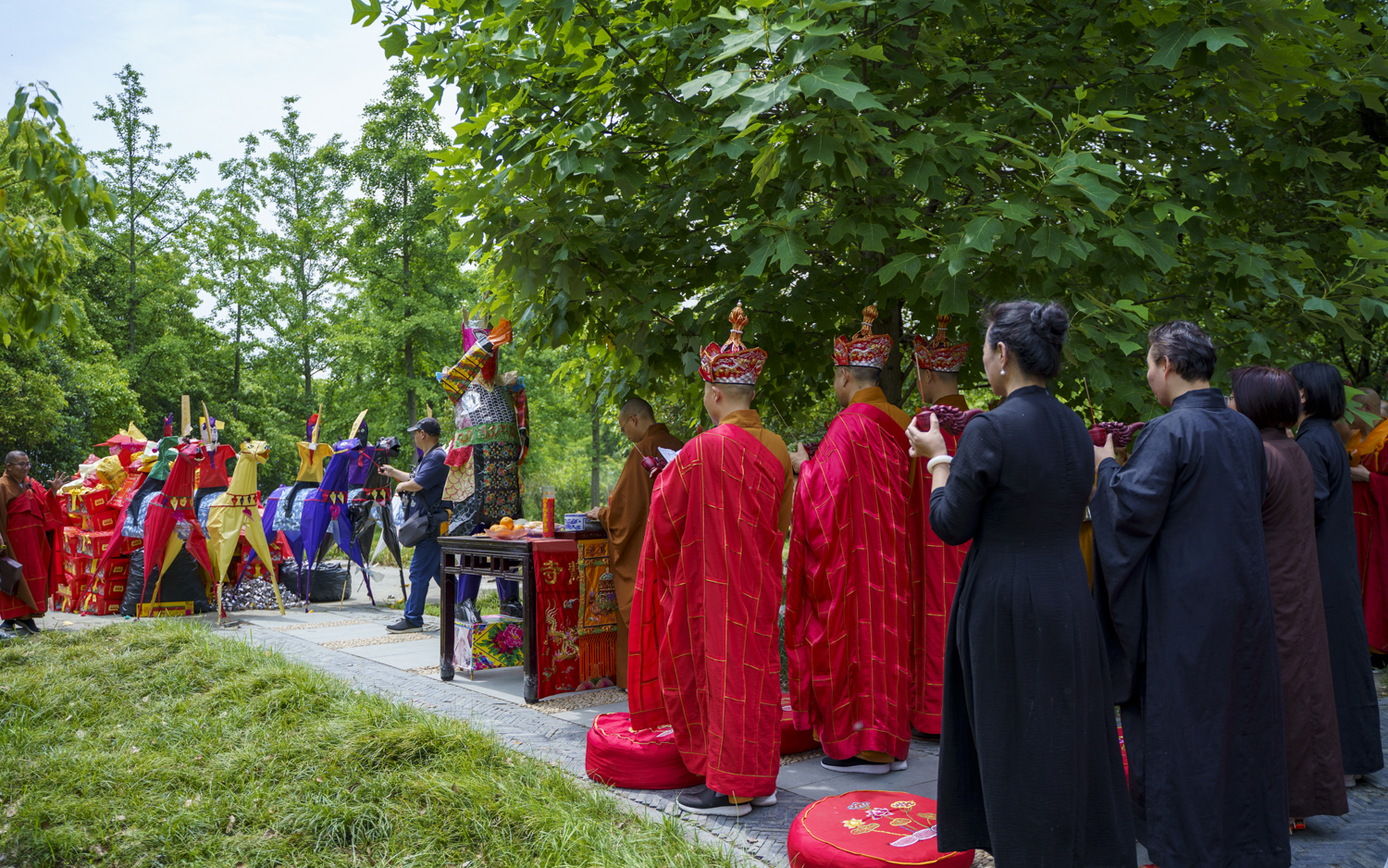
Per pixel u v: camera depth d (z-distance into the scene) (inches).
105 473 384.8
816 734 165.6
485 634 230.8
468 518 251.1
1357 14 208.5
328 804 141.8
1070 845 98.7
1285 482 137.3
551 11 174.7
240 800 148.9
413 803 142.3
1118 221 180.1
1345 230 197.9
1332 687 137.2
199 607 361.7
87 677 232.5
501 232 198.5
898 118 169.9
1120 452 151.6
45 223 202.1
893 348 237.1
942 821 107.7
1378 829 138.3
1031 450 101.5
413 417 1085.8
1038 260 187.2
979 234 156.9
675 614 145.6
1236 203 205.5
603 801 141.3
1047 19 215.9
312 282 1454.2
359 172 1087.6
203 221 1429.6
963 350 177.6
